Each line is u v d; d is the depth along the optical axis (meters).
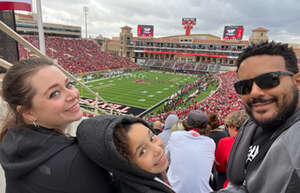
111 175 1.41
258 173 1.35
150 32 102.25
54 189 1.13
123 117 1.35
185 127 3.44
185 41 97.12
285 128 1.29
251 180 1.43
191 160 2.88
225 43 87.19
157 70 90.19
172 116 5.13
